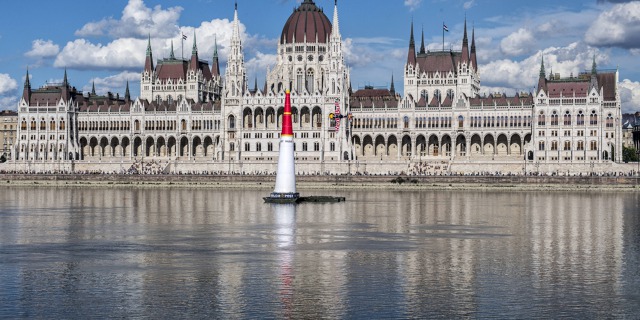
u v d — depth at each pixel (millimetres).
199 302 74438
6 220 143000
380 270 89250
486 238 116750
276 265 92438
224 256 99062
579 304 73875
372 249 104875
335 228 129875
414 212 159875
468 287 80562
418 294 77500
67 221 141375
